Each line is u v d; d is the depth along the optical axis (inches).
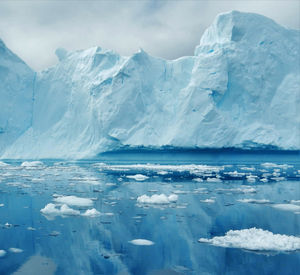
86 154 1674.5
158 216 426.0
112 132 1595.7
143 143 1574.8
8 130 1863.9
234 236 331.0
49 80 2026.3
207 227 374.0
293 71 1649.9
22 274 241.0
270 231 354.9
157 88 1753.2
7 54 1930.4
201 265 262.7
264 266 258.4
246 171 1106.7
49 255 282.5
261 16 1681.8
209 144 1523.1
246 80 1606.8
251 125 1572.3
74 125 1834.4
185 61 1795.0
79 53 2009.1
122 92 1633.9
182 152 1638.8
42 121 1941.4
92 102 1718.8
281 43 1663.4
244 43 1657.2
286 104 1590.8
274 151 1583.4
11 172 1052.5
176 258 276.8
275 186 726.5
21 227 368.2
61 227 369.4
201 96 1576.0
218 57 1615.4
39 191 634.2
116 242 319.3
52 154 1770.4
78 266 258.8
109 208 478.0
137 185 735.1
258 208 479.5
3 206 484.1
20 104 1931.6
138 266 260.1
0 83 1862.7
